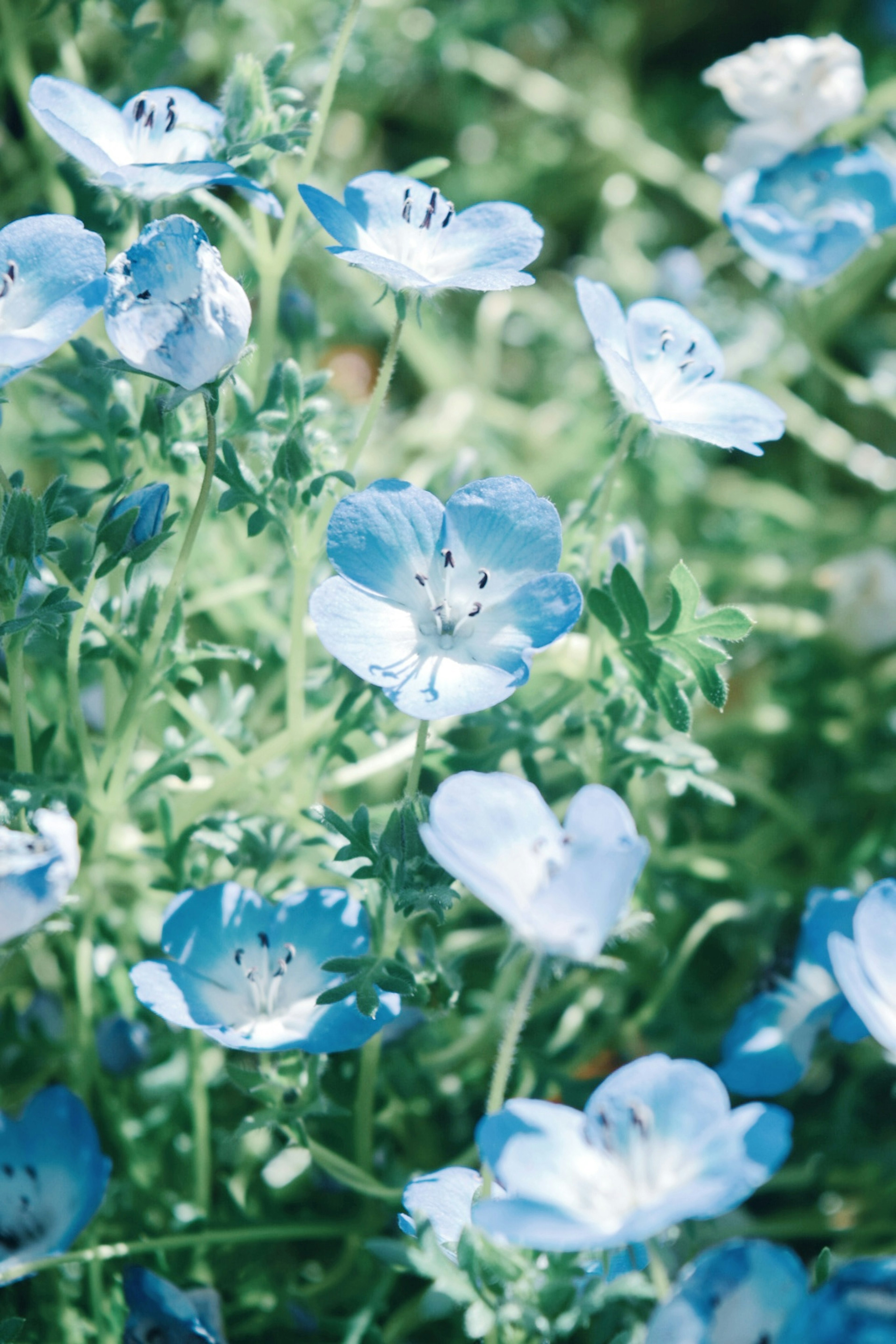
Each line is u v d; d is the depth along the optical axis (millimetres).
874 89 492
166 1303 305
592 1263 286
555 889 266
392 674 293
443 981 305
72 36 376
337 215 302
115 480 327
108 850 333
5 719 369
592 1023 361
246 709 338
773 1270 278
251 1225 327
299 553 312
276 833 326
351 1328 317
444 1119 346
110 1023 327
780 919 362
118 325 287
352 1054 334
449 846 271
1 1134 309
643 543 367
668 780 323
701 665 307
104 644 324
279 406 318
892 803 382
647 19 524
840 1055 353
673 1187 273
